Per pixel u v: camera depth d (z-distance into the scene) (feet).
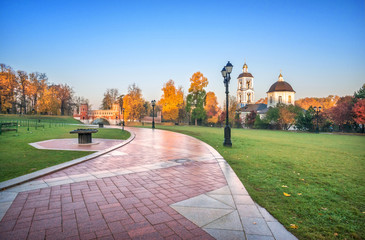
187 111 189.37
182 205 12.57
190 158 27.68
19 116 195.00
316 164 25.94
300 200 13.64
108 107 298.76
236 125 191.72
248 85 236.63
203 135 71.00
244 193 14.67
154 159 26.89
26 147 35.63
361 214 11.67
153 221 10.61
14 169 20.44
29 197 13.58
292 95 203.31
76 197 13.69
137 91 210.18
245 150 36.63
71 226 10.05
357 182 18.10
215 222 10.54
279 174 20.35
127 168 21.86
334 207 12.64
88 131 41.52
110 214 11.34
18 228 9.78
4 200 13.04
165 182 17.13
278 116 154.61
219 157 28.32
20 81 214.48
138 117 213.25
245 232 9.61
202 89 183.83
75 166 22.57
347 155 34.45
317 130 119.65
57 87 266.16
